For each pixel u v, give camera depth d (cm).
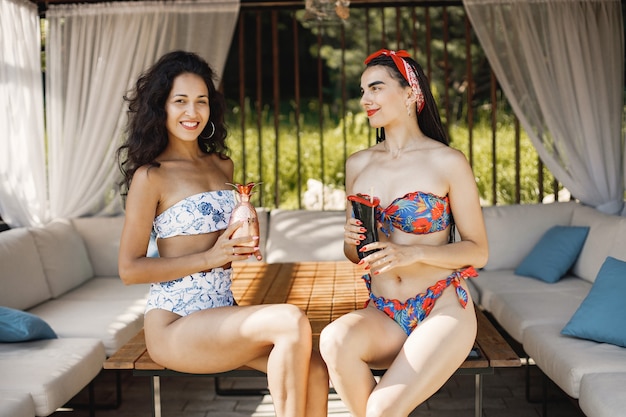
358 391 216
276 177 603
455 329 223
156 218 254
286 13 1040
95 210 525
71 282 463
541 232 505
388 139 251
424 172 240
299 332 215
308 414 224
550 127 504
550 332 343
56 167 520
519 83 508
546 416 354
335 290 352
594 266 441
